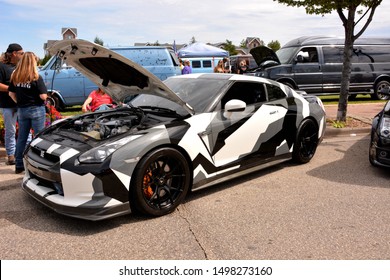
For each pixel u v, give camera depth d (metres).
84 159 3.36
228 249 3.14
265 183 4.78
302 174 5.15
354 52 12.36
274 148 5.05
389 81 12.78
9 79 5.46
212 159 4.20
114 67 4.17
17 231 3.45
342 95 8.31
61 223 3.62
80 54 4.14
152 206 3.67
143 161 3.53
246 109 4.66
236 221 3.67
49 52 4.43
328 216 3.78
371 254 3.06
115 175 3.37
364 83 12.42
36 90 5.06
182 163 3.84
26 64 4.94
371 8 7.75
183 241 3.27
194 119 4.10
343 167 5.48
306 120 5.52
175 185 3.91
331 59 12.02
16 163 5.25
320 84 11.92
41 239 3.30
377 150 4.89
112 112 4.67
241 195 4.36
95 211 3.31
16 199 4.24
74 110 12.00
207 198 4.27
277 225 3.58
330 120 8.57
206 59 20.00
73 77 11.21
